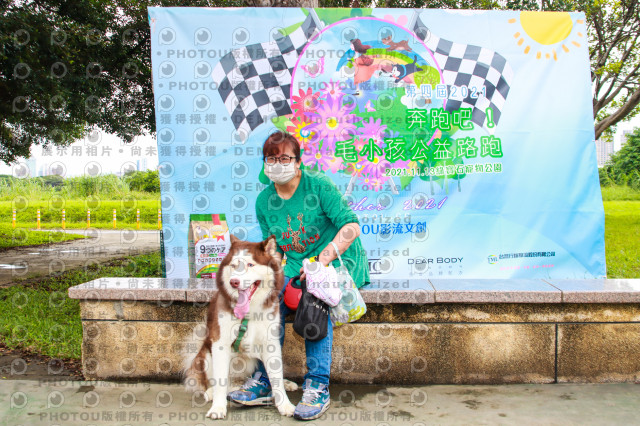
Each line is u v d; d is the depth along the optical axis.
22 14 6.50
